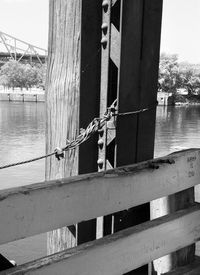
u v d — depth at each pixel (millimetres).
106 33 2924
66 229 3268
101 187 2477
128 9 2863
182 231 3109
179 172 3074
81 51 2908
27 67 147875
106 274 2539
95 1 2922
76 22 2936
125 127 3047
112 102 3062
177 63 126812
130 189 2670
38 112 84625
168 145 43094
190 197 3309
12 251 13164
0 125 59375
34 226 2158
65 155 3150
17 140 45625
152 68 3143
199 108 111375
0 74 145875
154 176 2840
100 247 2484
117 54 2896
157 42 3129
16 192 2072
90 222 3219
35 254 12906
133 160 3162
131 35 2920
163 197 3156
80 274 2396
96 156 3158
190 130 57125
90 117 3053
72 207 2330
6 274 2084
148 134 3240
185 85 125188
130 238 2678
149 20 3027
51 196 2219
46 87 3285
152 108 3184
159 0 3080
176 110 101375
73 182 2318
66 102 3084
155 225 2859
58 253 2332
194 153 3221
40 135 49750
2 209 2027
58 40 3117
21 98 123188
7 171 27500
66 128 3100
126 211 3213
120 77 2914
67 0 2994
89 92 3008
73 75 3008
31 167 28812
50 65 3225
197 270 3289
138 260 2750
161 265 3375
